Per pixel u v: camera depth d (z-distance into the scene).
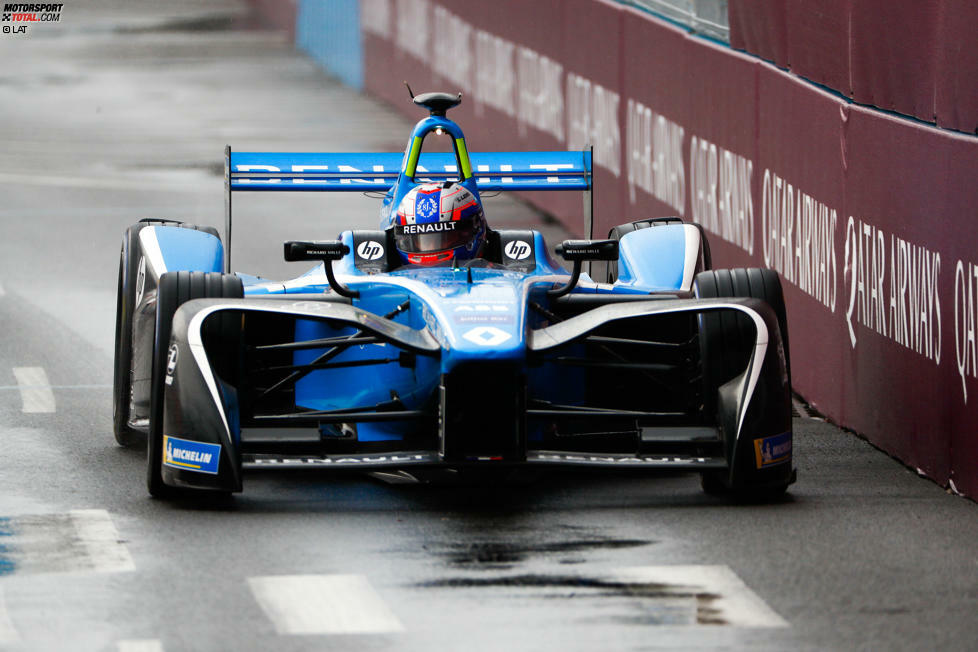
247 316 32.16
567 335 26.97
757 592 22.44
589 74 59.09
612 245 28.84
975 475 27.91
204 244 32.69
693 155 47.53
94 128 85.88
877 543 25.00
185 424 26.50
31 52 116.31
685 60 48.06
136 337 31.61
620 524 26.11
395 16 92.31
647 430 27.30
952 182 28.77
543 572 23.34
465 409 26.12
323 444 29.33
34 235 59.12
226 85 101.81
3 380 38.31
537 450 29.36
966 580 23.05
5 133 84.31
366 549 24.56
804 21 38.22
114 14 138.25
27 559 24.05
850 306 34.44
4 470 29.94
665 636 20.62
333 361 30.62
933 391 29.70
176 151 78.81
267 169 36.50
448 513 26.89
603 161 57.78
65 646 20.33
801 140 37.91
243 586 22.72
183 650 20.16
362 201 69.56
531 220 64.25
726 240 44.62
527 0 67.06
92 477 29.39
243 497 28.08
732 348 27.80
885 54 32.72
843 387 35.09
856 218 34.03
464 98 78.19
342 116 89.69
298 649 20.19
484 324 26.52
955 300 28.66
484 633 20.73
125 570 23.48
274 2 130.38
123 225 61.34
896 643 20.41
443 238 31.02
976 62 28.06
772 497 28.12
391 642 20.41
